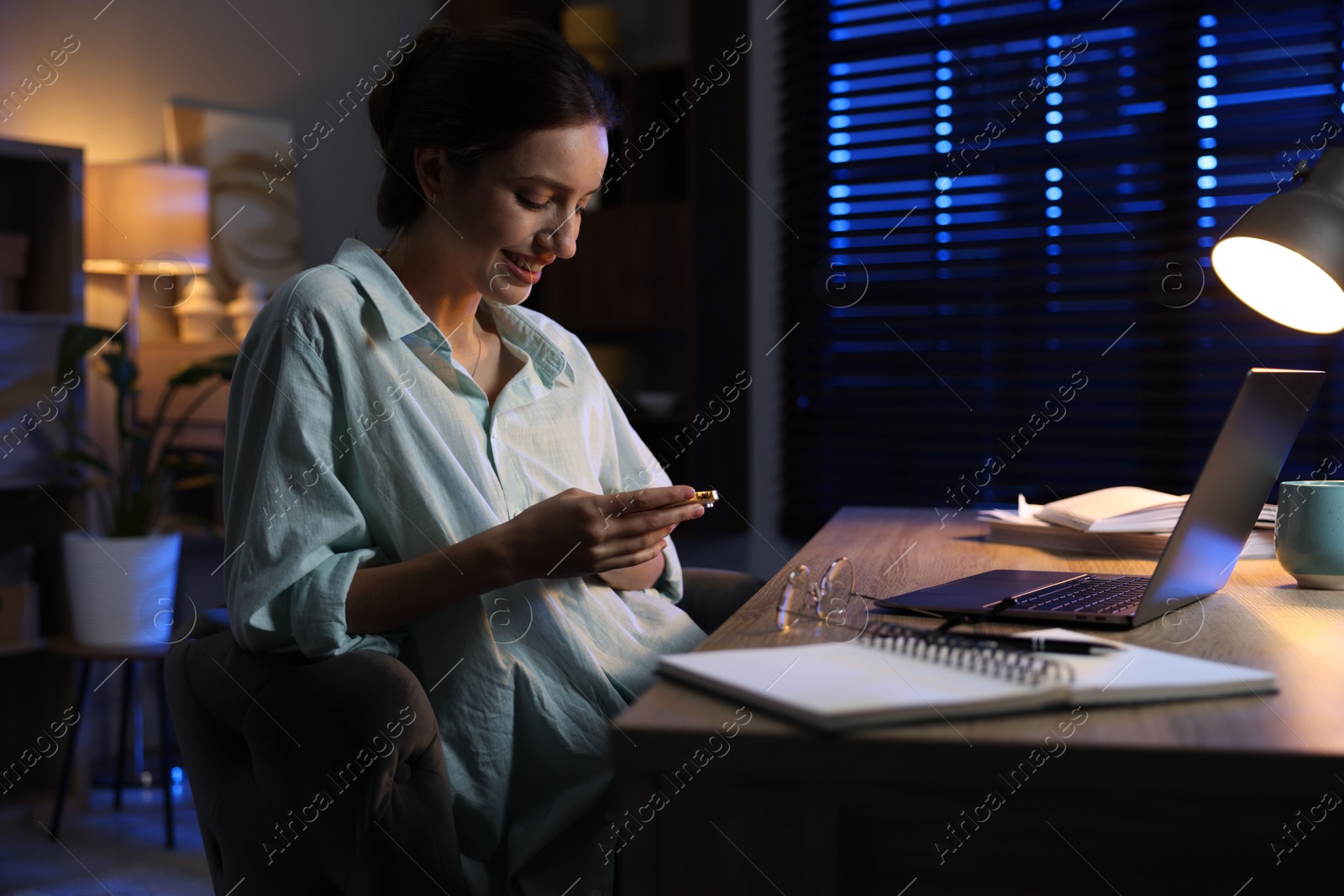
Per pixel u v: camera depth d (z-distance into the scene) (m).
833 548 1.33
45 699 2.45
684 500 1.00
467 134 1.05
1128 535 1.26
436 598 0.96
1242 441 0.85
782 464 2.93
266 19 2.83
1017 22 2.61
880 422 2.81
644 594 1.25
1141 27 2.52
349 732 0.84
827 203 2.84
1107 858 0.58
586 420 1.25
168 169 2.44
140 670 2.63
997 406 2.69
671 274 2.76
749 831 0.59
